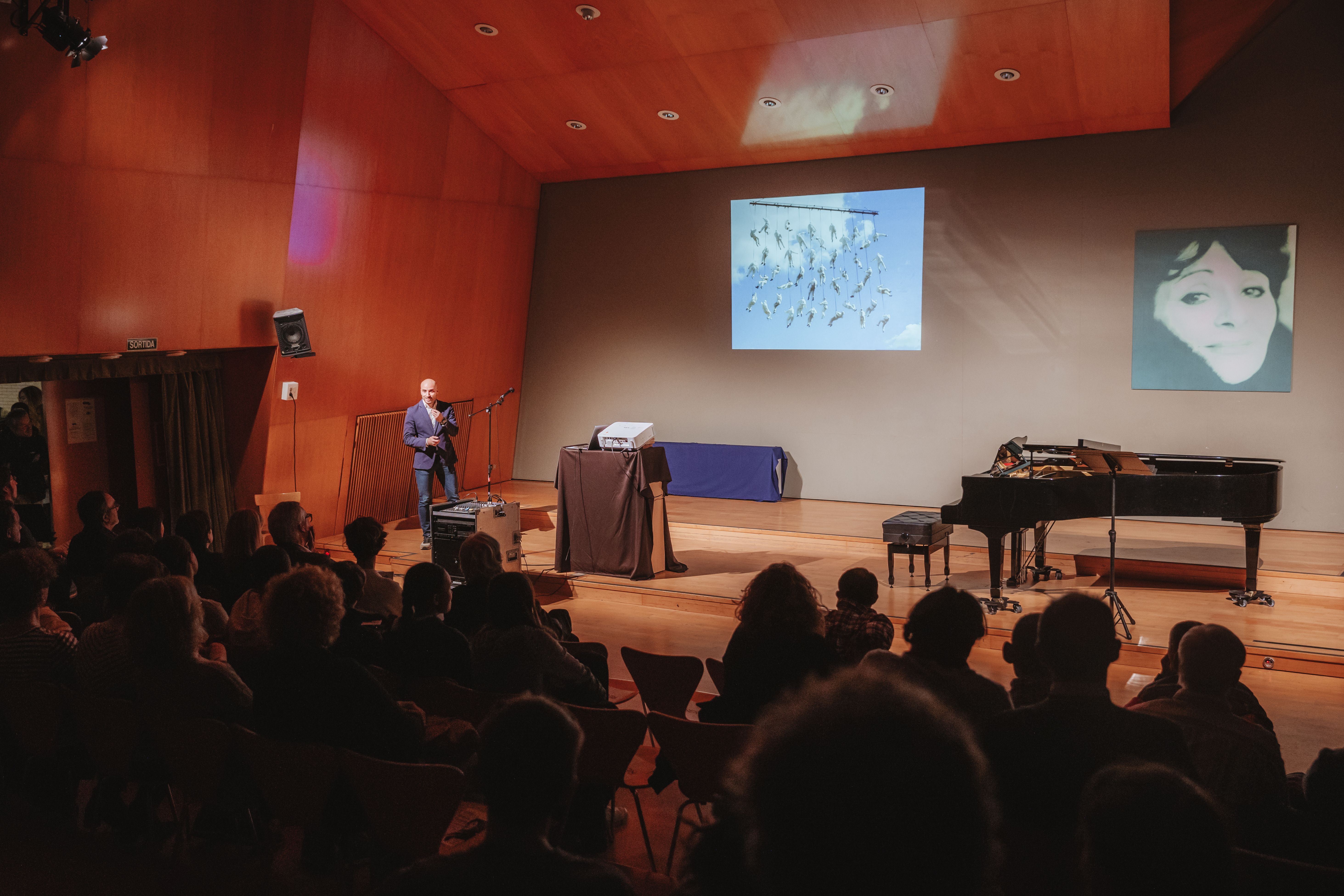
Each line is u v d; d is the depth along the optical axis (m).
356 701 2.84
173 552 4.21
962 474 9.97
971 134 9.36
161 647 3.10
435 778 2.65
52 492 8.17
